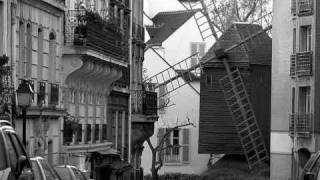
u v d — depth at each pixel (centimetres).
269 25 6638
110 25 4453
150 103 5909
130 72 5422
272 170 5472
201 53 8075
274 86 5469
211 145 6353
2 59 2927
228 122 6334
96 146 4422
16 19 3250
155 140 7500
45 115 3559
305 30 5250
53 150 3747
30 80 3416
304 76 5203
